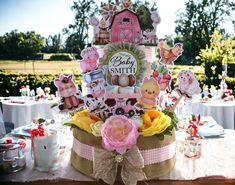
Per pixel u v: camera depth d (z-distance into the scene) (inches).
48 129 36.2
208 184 31.7
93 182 31.9
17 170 33.7
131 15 35.8
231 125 119.6
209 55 199.3
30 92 144.7
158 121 32.0
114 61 35.3
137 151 30.4
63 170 34.3
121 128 29.3
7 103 125.5
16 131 47.4
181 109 66.0
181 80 36.7
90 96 34.6
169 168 33.6
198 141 38.4
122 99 35.2
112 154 30.5
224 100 128.5
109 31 35.8
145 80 35.0
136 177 30.2
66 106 34.4
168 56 37.3
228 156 38.1
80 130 33.5
